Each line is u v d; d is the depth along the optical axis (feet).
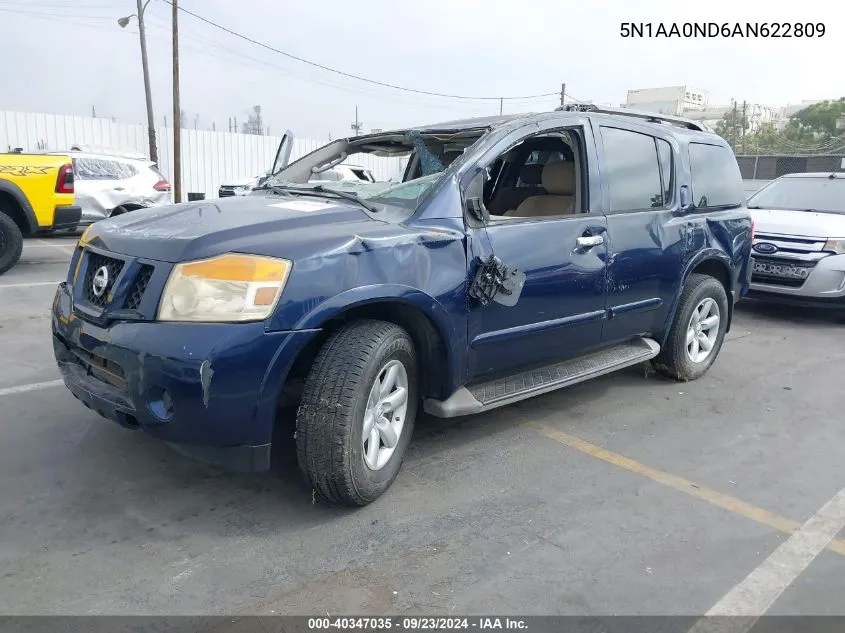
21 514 10.17
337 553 9.46
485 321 11.78
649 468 12.55
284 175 15.17
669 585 9.01
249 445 9.37
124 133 74.23
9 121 66.44
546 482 11.83
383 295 10.09
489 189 16.48
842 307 24.59
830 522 10.78
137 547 9.45
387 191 12.04
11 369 16.63
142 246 9.91
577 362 14.47
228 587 8.65
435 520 10.43
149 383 9.06
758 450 13.53
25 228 31.01
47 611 8.09
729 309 18.53
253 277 9.13
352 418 9.80
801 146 172.76
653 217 15.17
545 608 8.45
